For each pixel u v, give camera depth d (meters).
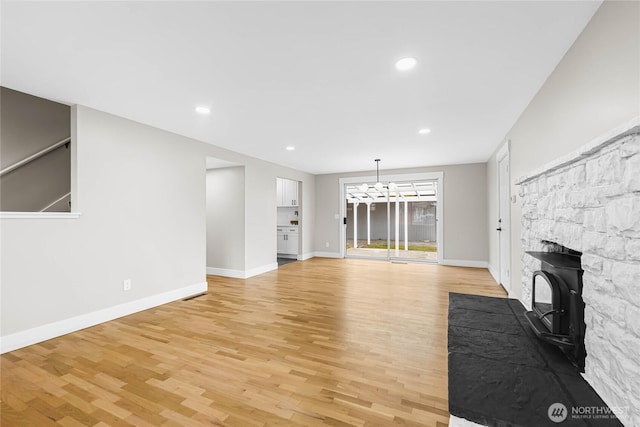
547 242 2.36
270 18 1.61
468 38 1.80
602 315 1.54
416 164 6.08
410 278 4.94
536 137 2.60
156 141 3.55
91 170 2.91
